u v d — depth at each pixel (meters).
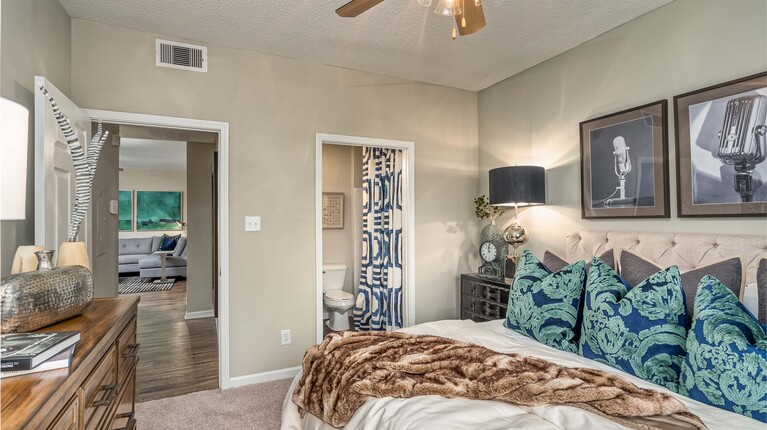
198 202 5.15
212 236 5.17
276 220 3.12
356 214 5.04
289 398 2.14
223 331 2.92
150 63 2.74
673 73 2.32
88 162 1.65
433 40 2.87
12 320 1.11
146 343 4.02
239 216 2.99
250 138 3.04
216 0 2.35
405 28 2.69
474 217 4.00
